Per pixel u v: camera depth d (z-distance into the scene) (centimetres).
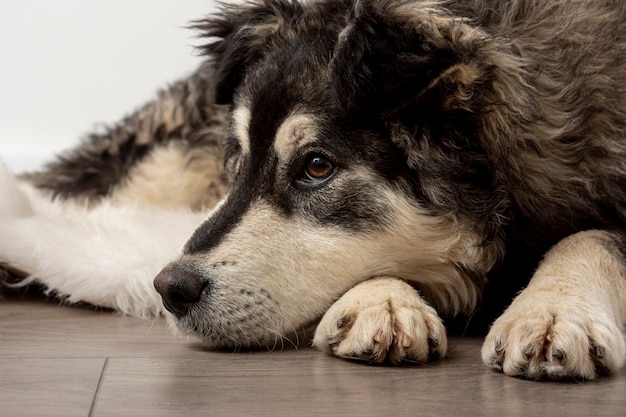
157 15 191
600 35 110
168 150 140
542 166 107
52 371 96
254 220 104
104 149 145
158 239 120
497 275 107
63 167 147
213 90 117
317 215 104
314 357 101
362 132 103
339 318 99
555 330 93
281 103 105
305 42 108
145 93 192
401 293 100
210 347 104
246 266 103
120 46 192
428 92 103
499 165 105
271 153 105
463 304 107
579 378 94
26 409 88
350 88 102
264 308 103
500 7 109
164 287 103
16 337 107
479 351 102
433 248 105
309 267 104
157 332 110
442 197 104
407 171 104
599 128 108
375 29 102
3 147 194
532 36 108
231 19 120
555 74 107
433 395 91
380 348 97
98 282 117
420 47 102
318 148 104
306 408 88
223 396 90
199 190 139
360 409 88
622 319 102
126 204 138
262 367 98
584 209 108
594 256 104
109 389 92
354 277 104
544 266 103
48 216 124
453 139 104
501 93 104
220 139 132
